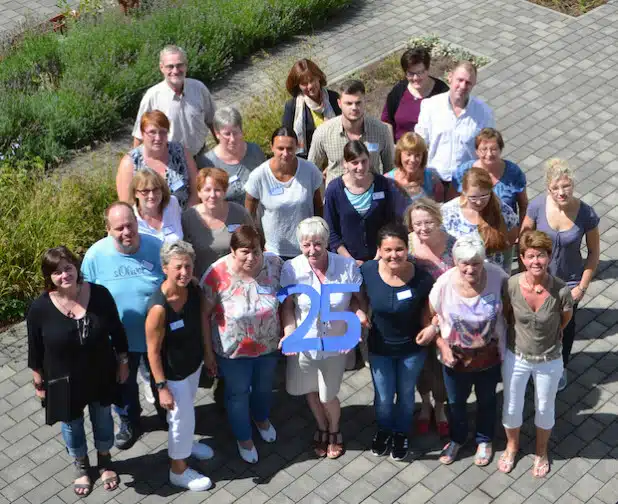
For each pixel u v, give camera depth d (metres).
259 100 11.01
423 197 6.84
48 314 6.12
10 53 12.47
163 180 6.85
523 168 10.21
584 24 13.12
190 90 8.56
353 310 6.64
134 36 12.46
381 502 6.66
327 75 12.02
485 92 11.57
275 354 6.66
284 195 7.32
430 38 12.66
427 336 6.44
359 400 7.53
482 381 6.61
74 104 11.03
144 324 6.66
